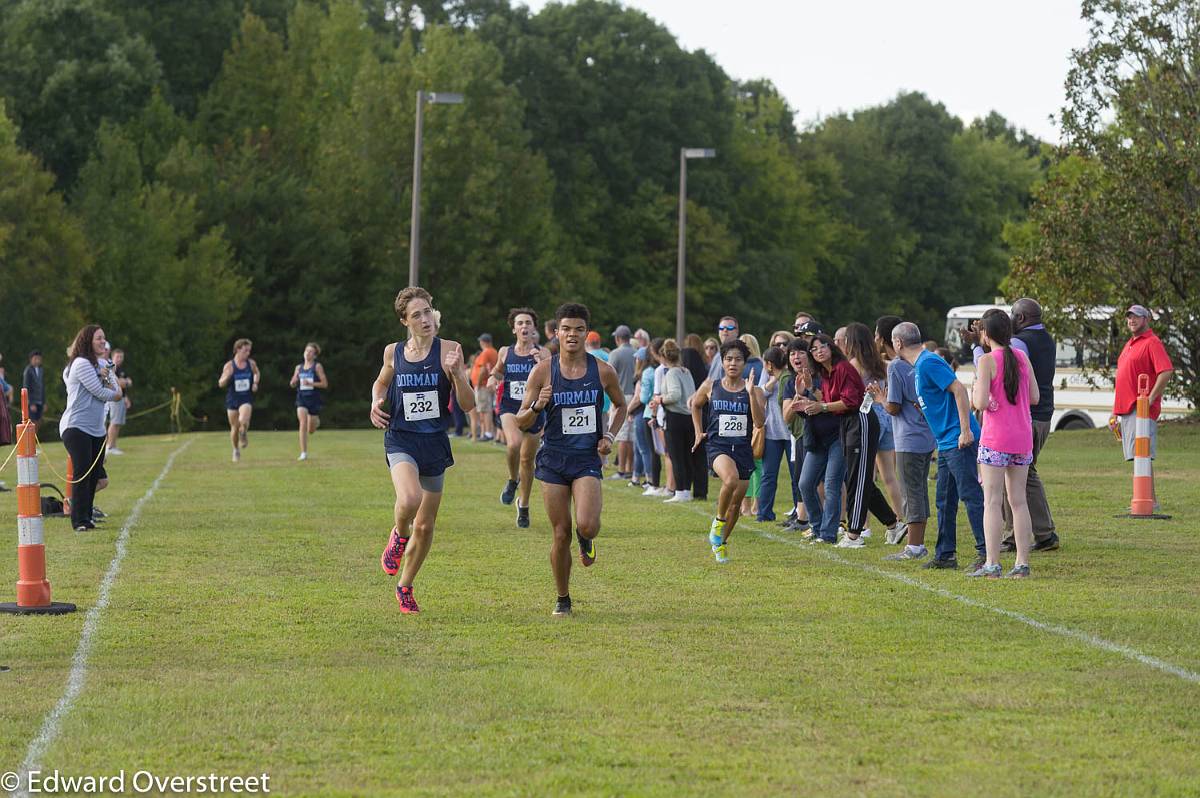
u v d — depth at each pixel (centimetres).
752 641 1345
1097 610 1508
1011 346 1758
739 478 1870
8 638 1355
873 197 13712
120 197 8425
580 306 1481
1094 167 4953
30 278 7738
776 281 11912
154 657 1272
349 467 3678
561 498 1479
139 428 8400
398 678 1183
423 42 10544
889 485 2094
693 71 11588
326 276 9350
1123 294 4734
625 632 1392
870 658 1266
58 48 9050
